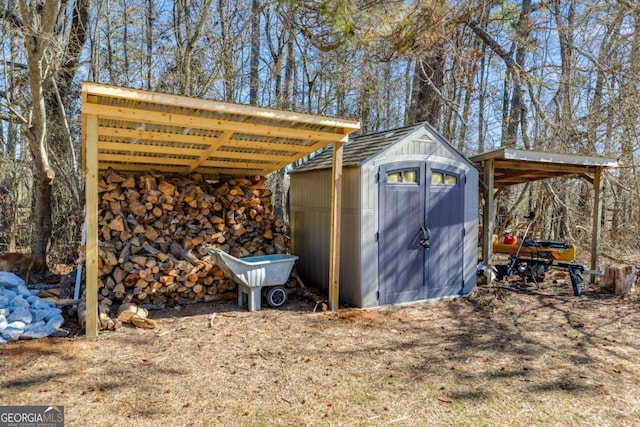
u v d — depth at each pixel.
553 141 9.64
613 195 10.20
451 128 12.48
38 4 6.36
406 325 4.63
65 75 8.09
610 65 9.17
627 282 6.19
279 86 12.65
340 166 5.09
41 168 6.46
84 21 8.34
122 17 10.25
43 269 6.73
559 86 10.33
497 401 2.87
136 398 2.86
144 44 10.74
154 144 4.98
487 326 4.62
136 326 4.42
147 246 5.29
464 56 10.08
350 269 5.42
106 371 3.29
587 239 10.19
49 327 4.11
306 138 4.79
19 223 8.91
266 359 3.60
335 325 4.57
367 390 3.02
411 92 12.61
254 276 5.09
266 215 6.28
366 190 5.22
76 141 8.80
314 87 12.73
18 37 7.03
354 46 6.67
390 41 6.10
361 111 12.48
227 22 9.73
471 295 5.98
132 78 10.13
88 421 2.55
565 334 4.36
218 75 9.77
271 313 5.06
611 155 9.41
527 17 10.09
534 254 6.70
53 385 3.02
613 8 9.59
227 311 5.14
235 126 4.38
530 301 5.78
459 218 5.95
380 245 5.34
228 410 2.71
